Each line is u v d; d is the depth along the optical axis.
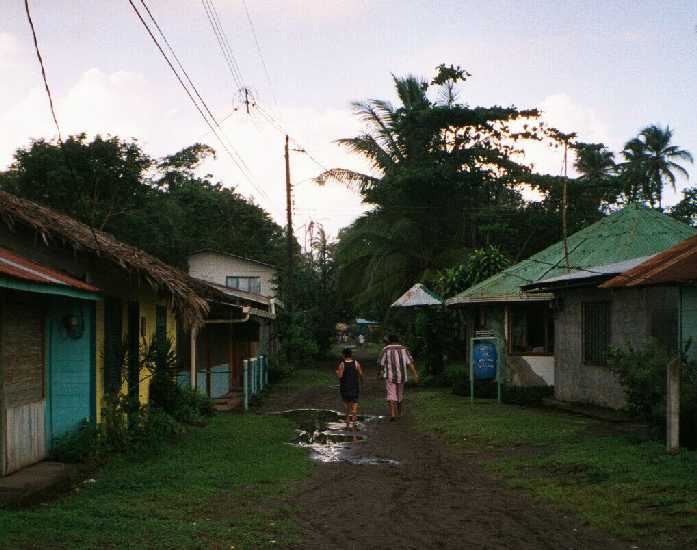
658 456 9.12
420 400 19.59
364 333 80.00
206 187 48.75
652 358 10.62
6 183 27.86
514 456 10.45
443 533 6.50
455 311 26.23
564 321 16.62
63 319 9.83
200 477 8.68
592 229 20.58
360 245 36.31
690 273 10.64
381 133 37.84
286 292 36.59
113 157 29.25
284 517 7.00
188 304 11.08
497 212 36.28
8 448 8.30
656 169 56.09
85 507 7.06
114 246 11.63
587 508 7.15
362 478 9.16
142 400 12.72
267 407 18.78
